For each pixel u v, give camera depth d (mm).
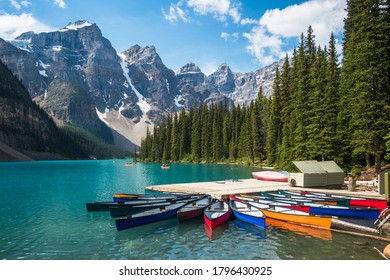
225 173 65750
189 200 25125
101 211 24500
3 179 55188
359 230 18672
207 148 129875
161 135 154375
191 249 15578
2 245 16094
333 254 14758
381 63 37750
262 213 20109
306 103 52219
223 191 29500
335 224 19875
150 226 20000
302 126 52031
